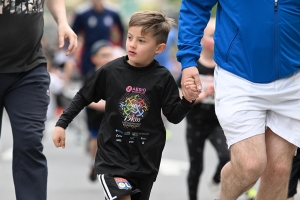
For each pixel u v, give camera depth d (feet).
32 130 40.40
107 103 39.65
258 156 38.45
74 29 98.89
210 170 84.17
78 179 77.41
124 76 39.47
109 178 38.52
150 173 39.42
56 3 43.60
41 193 40.52
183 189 72.08
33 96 40.93
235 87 39.37
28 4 40.45
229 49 39.55
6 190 69.72
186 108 38.78
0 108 41.34
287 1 38.78
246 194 59.82
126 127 39.32
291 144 40.11
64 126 40.22
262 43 38.88
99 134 40.04
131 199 39.32
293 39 39.17
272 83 39.24
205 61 59.93
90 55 98.07
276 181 40.16
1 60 40.22
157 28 39.06
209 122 59.41
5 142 110.93
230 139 39.40
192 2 40.98
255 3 38.83
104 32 98.53
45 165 40.98
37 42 41.29
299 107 39.60
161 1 330.34
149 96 39.34
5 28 39.96
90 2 98.89
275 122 39.75
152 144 39.47
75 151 102.47
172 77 39.78
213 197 60.80
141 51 38.93
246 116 38.88
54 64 144.56
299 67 39.40
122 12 282.77
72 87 127.65
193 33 40.60
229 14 39.55
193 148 60.08
